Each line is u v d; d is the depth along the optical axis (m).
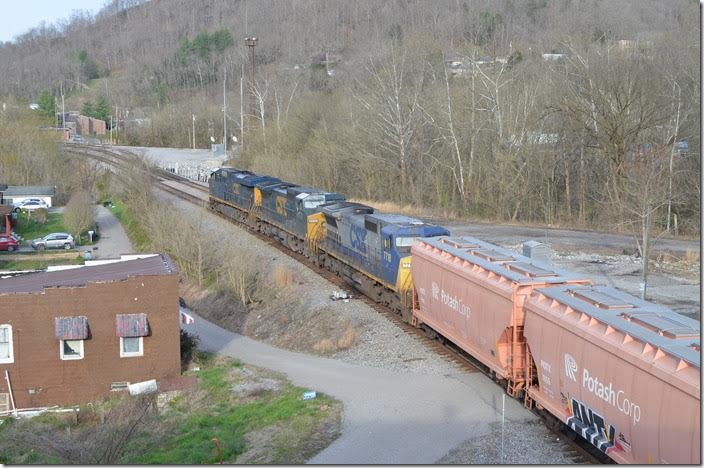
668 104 50.69
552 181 54.75
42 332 27.05
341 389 24.33
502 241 44.66
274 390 25.39
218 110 129.38
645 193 34.47
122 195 72.69
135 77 184.88
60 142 106.56
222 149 107.50
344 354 28.59
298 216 45.19
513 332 20.28
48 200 78.19
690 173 47.44
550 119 56.06
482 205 57.53
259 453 19.91
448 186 60.69
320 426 21.16
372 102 68.12
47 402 27.23
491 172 56.41
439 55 82.44
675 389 13.49
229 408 24.41
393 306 31.73
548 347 18.22
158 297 27.81
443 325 25.59
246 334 35.03
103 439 22.73
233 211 59.62
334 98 82.06
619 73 50.47
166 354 28.02
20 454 21.67
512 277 20.58
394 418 21.08
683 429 13.23
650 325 15.43
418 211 59.72
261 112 89.88
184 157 110.56
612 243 42.97
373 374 25.44
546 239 44.97
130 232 63.56
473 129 57.62
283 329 33.94
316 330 32.09
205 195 73.50
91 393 27.53
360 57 95.69
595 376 16.11
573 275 20.81
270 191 51.28
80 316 27.25
